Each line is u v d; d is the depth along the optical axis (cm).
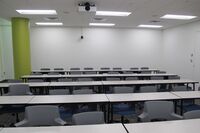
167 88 561
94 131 205
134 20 816
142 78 684
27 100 342
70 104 330
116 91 427
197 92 408
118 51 1078
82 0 500
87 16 727
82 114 248
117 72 846
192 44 847
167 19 782
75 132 202
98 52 1063
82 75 691
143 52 1100
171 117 296
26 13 675
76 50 1049
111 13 671
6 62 996
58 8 590
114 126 219
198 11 625
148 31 1098
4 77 995
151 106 296
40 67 1034
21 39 767
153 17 741
